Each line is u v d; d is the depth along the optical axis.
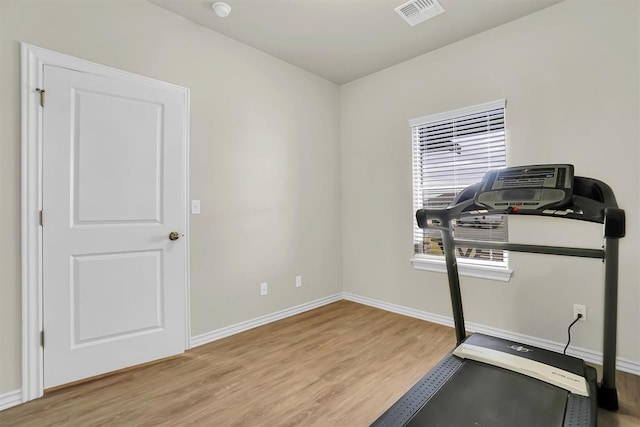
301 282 3.29
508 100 2.47
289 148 3.18
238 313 2.76
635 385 1.87
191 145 2.46
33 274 1.81
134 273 2.16
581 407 1.37
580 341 2.19
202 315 2.52
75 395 1.82
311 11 2.35
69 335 1.92
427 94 2.97
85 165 1.98
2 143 1.73
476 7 2.29
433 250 3.01
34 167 1.81
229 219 2.70
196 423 1.59
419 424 1.30
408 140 3.13
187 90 2.44
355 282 3.63
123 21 2.13
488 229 2.62
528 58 2.38
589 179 1.65
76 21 1.95
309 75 3.39
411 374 2.04
